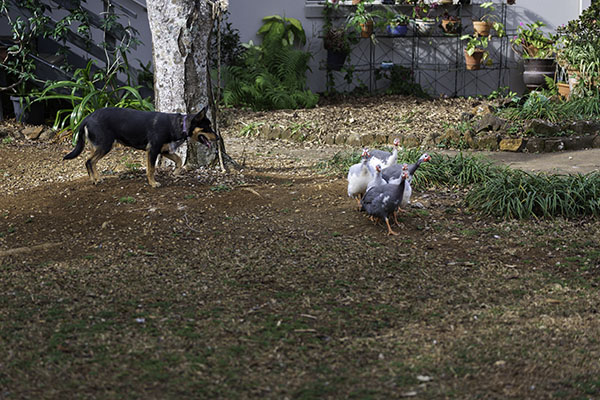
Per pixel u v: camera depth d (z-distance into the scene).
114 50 10.80
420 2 13.41
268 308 4.25
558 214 6.39
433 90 13.91
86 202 6.51
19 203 6.60
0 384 3.27
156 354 3.60
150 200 6.53
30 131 9.82
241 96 12.38
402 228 5.96
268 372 3.44
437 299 4.43
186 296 4.44
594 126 10.02
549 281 4.77
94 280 4.71
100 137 6.76
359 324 4.02
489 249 5.48
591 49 11.31
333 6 13.59
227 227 5.92
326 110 11.92
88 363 3.49
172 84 7.36
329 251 5.36
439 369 3.48
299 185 7.22
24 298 4.34
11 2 10.17
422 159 5.88
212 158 7.63
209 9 7.39
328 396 3.22
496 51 13.73
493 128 10.03
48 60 10.94
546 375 3.42
